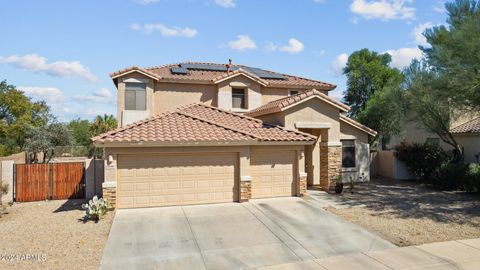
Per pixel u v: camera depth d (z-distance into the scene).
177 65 27.25
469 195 18.45
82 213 14.33
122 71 21.78
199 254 9.73
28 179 17.44
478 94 15.97
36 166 17.55
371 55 43.53
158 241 10.72
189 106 20.70
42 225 12.50
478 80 15.58
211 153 15.80
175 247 10.24
